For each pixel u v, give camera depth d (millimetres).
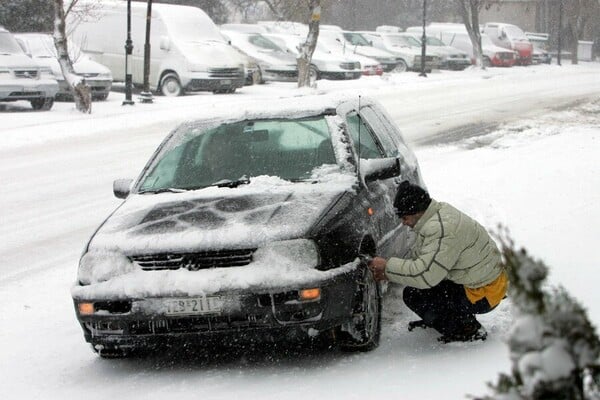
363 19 70188
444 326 6031
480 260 5840
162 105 24297
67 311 7660
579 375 2807
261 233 5684
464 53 44469
